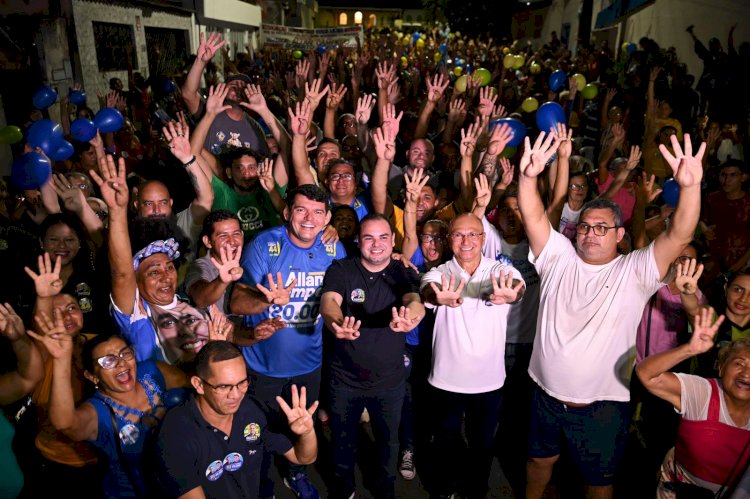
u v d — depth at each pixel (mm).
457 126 7172
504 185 5105
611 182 6078
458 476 4055
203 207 4547
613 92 9297
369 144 6234
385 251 3449
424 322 4223
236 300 3430
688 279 3066
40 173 4145
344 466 3654
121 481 2926
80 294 3832
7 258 4316
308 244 3639
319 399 4496
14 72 9336
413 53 22719
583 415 3299
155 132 8141
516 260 4238
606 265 3273
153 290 3266
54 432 3035
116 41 13539
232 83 5852
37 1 9758
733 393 2943
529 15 31125
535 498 3713
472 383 3562
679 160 2834
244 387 2553
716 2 11461
